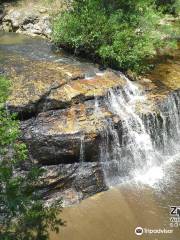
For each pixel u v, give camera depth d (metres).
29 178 8.02
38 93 12.52
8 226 7.42
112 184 12.70
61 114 12.62
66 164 12.26
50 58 15.89
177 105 15.09
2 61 14.96
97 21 16.05
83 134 12.27
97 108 13.16
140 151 13.55
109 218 11.36
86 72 14.70
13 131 9.21
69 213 11.47
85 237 10.71
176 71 16.48
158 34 18.11
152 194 12.26
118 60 15.19
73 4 17.42
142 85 15.02
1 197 7.28
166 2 21.75
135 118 13.56
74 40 16.16
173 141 14.85
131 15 16.72
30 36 19.70
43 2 20.88
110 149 12.91
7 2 21.77
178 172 13.27
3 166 8.17
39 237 7.47
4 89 10.43
